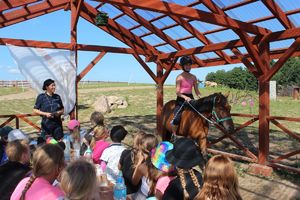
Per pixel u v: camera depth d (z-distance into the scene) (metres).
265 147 6.82
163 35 9.41
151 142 3.41
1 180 2.82
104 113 16.81
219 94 6.06
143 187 3.45
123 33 10.02
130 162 3.59
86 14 9.56
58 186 2.62
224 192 2.06
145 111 17.42
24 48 8.66
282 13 6.68
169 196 2.61
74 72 9.14
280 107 20.88
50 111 6.34
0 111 17.94
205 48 8.10
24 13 8.67
